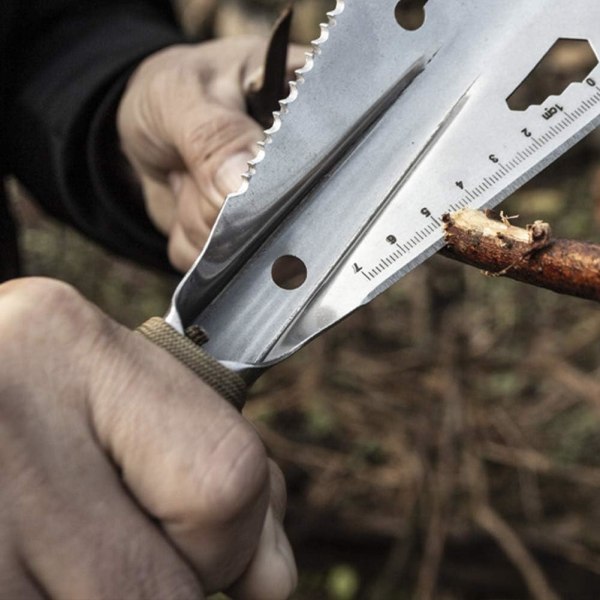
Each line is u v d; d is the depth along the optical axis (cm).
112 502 23
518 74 29
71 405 23
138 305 90
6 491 22
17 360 23
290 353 27
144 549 22
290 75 40
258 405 78
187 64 42
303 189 28
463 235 27
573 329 79
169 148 41
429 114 29
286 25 37
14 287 23
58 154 45
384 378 75
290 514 76
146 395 23
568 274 26
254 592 26
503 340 78
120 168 45
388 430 75
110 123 44
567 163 94
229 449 23
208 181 38
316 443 79
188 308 27
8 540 22
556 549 73
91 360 23
